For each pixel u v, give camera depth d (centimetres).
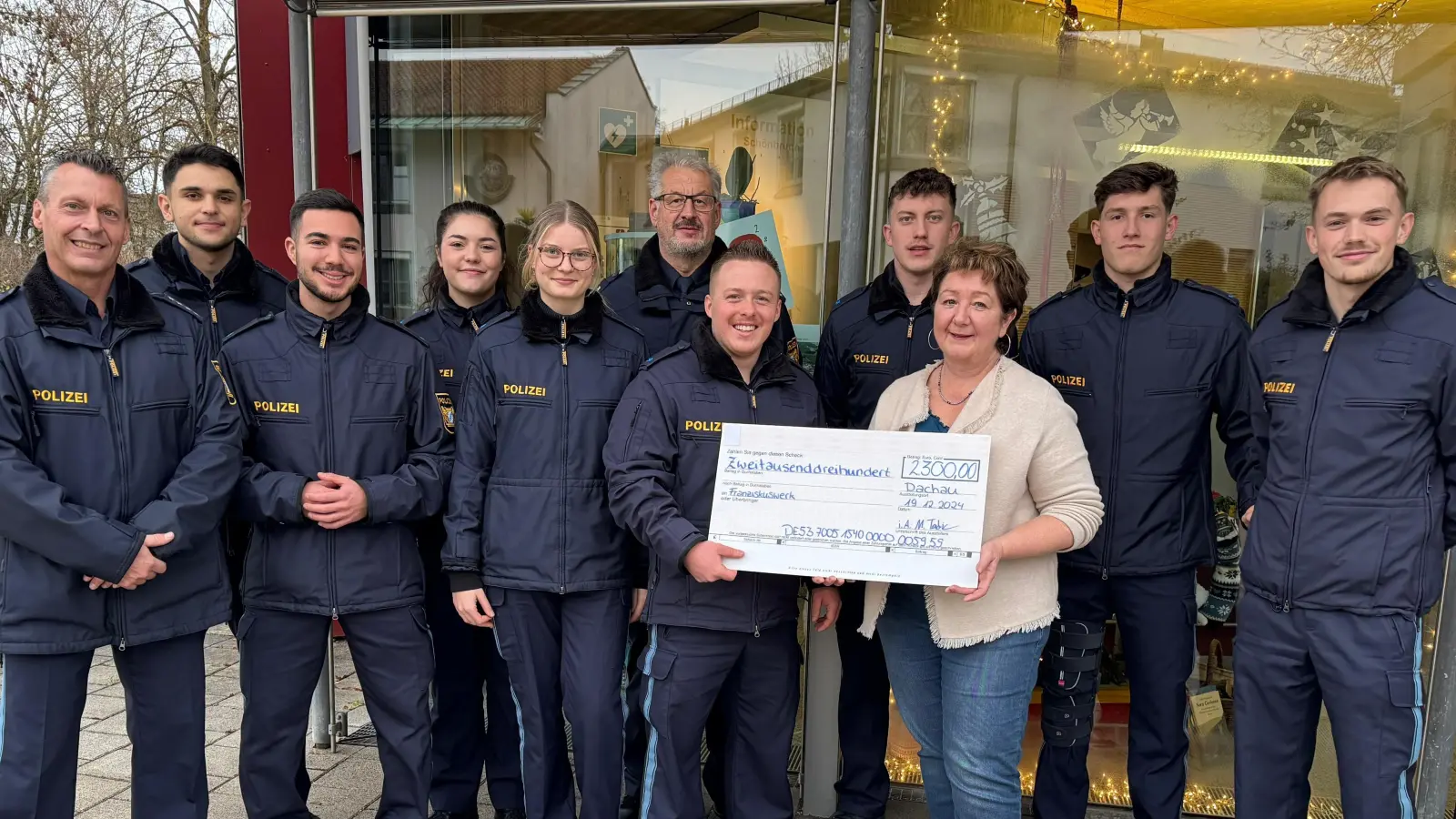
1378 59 293
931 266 252
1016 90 313
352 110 414
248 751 224
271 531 220
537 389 222
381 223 356
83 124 1001
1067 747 244
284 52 400
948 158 315
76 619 194
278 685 222
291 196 411
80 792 283
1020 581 193
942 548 190
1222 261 314
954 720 197
